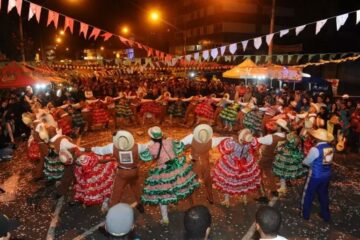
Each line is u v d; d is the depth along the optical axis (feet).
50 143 19.36
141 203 18.78
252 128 37.70
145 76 97.71
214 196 21.40
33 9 17.98
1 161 29.25
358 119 33.71
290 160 21.12
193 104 46.19
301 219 18.48
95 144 35.32
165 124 47.65
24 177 24.98
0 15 58.59
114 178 17.75
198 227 7.63
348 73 65.00
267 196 21.54
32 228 17.29
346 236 16.79
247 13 157.17
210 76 99.71
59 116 34.27
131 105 46.09
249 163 18.75
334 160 30.73
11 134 33.58
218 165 19.08
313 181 17.74
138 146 17.19
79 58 135.03
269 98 45.60
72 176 19.72
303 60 74.23
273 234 8.31
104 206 19.01
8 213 18.98
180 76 101.19
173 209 19.51
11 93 43.42
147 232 16.83
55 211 19.29
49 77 53.16
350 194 22.36
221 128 44.21
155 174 16.89
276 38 93.25
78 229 17.22
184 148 17.81
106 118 43.47
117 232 7.55
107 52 140.97
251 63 47.65
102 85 70.79
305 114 29.94
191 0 175.73
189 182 17.20
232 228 17.25
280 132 20.98
